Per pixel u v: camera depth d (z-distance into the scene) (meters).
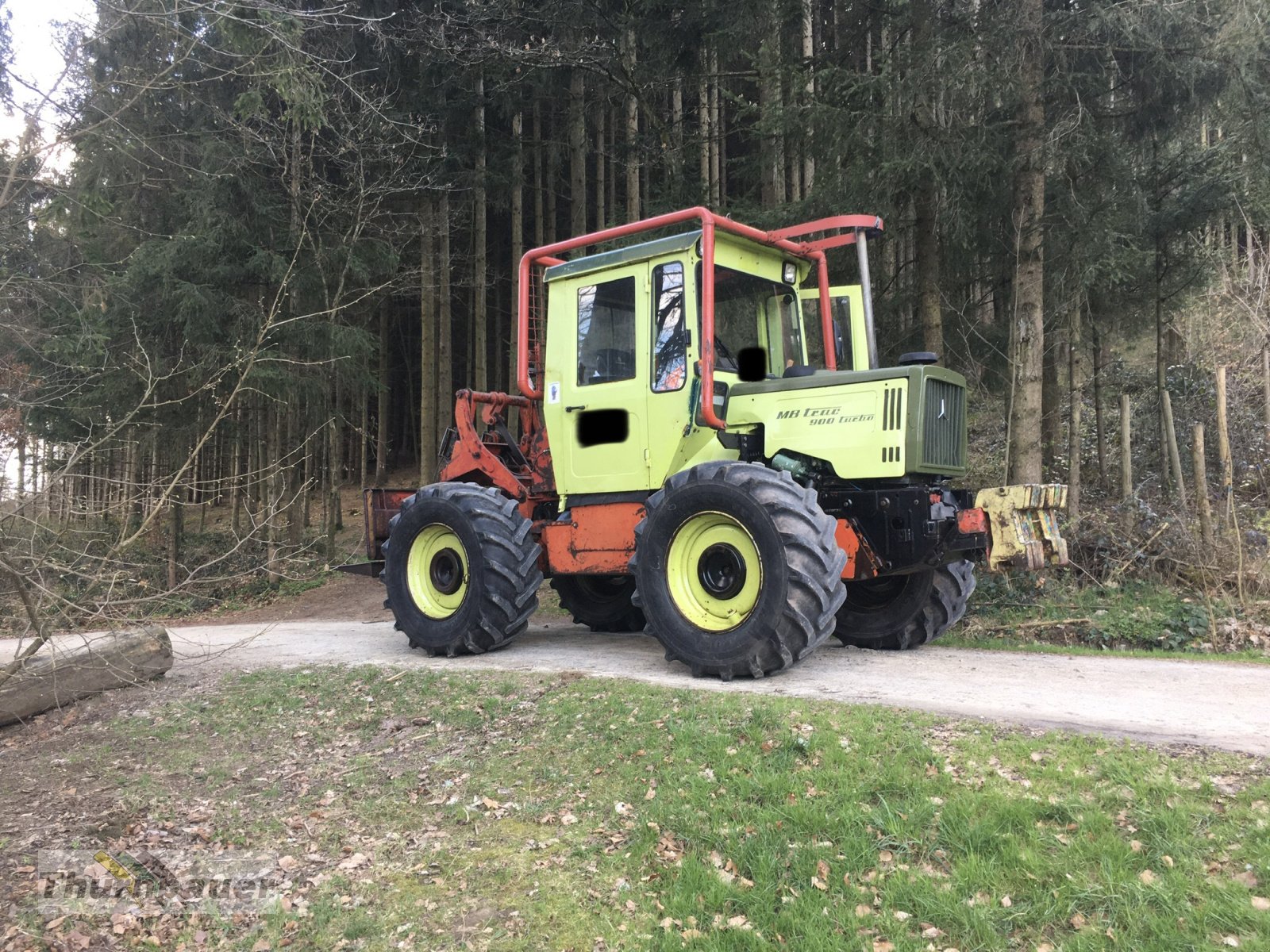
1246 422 11.50
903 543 5.41
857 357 6.43
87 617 5.43
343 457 26.91
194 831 4.25
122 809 4.57
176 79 7.96
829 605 5.02
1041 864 2.95
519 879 3.51
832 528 5.12
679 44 11.80
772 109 9.25
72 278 10.80
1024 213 8.66
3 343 9.66
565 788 4.11
